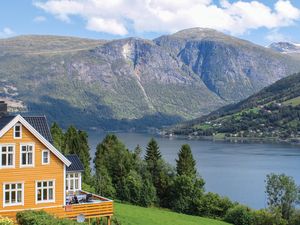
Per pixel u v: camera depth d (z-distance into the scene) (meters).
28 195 54.47
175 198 120.12
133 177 118.44
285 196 116.88
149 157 135.50
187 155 134.88
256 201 150.00
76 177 69.12
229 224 106.25
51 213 52.88
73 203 57.78
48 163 55.78
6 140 53.25
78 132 144.62
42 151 55.41
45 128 59.50
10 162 53.69
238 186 176.50
